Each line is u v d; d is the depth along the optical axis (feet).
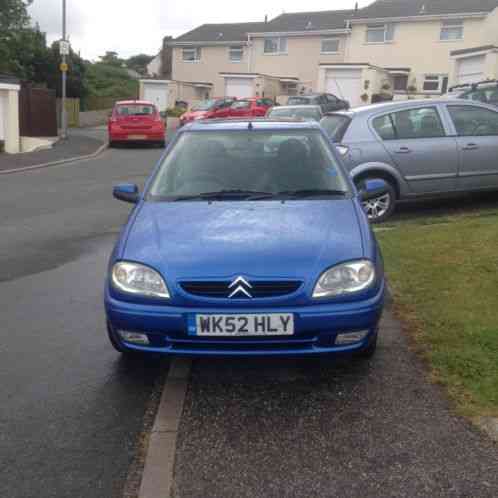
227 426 10.91
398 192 26.94
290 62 140.05
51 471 9.76
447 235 22.86
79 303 18.04
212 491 9.12
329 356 13.10
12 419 11.38
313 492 9.07
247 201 14.46
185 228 12.99
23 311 17.38
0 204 35.32
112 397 12.23
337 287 11.62
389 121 27.02
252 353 11.64
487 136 28.02
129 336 12.04
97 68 192.65
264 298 11.41
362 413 11.23
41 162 56.39
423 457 9.83
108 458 10.11
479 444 10.11
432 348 13.58
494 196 31.14
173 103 147.95
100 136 88.48
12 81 68.18
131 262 12.12
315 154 16.16
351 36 126.62
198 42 151.64
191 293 11.53
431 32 117.08
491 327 14.25
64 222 30.17
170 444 10.36
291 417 11.18
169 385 12.53
